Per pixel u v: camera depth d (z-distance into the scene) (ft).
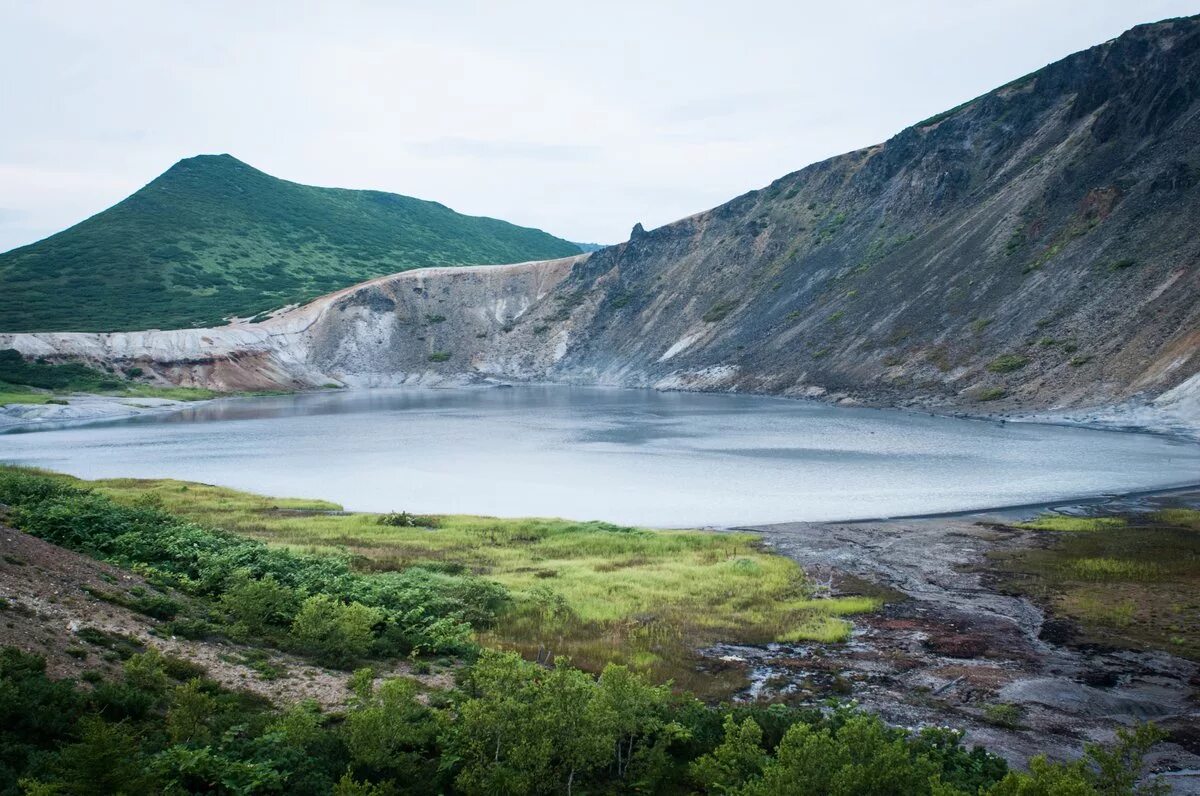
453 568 106.93
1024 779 36.65
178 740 42.29
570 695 49.29
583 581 103.96
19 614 52.60
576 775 47.19
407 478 211.41
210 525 128.57
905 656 76.13
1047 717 60.85
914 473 200.85
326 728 49.52
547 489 193.26
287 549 97.96
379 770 44.24
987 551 121.90
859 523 147.13
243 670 57.57
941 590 101.45
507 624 82.89
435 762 46.65
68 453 265.34
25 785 32.63
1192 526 134.41
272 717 48.55
